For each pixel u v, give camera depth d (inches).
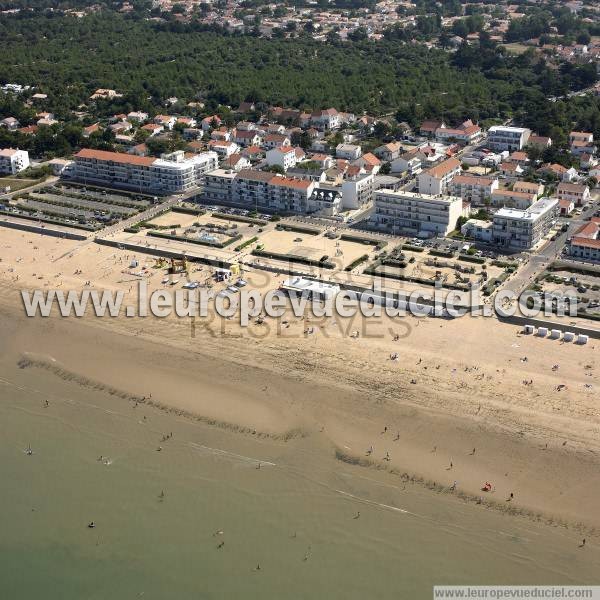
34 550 6481.3
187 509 6830.7
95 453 7519.7
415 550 6338.6
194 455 7455.7
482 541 6387.8
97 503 6924.2
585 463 7071.9
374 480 7062.0
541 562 6176.2
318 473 7170.3
